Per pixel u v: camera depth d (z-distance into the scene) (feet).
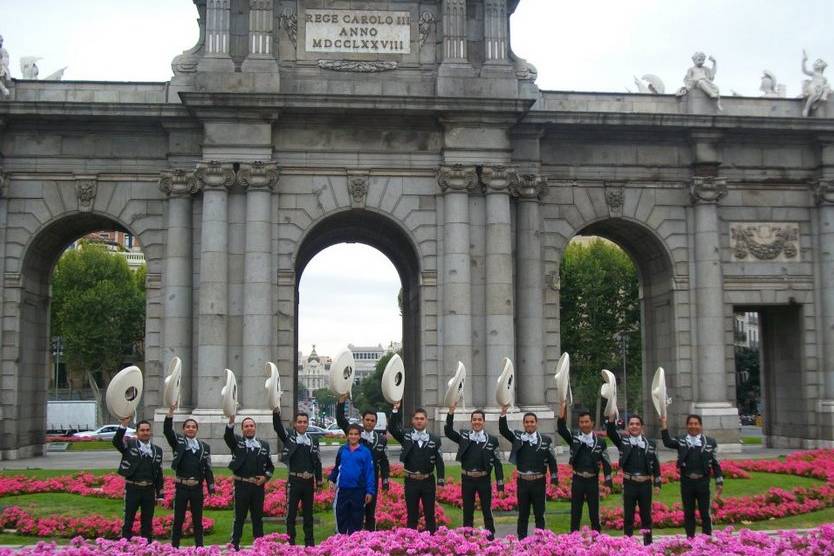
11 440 140.15
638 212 150.61
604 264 280.92
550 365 146.61
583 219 149.38
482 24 144.87
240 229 137.28
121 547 61.16
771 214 154.10
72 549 59.77
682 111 152.76
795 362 156.76
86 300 299.38
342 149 140.46
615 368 288.51
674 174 151.64
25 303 144.97
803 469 113.50
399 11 143.95
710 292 148.87
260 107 135.44
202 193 139.23
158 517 80.79
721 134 150.20
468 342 137.28
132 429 240.53
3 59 141.90
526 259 143.95
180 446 68.44
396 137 141.49
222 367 133.80
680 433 148.87
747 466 117.19
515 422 136.36
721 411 146.20
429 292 140.05
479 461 69.67
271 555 61.36
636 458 68.64
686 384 149.38
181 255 138.92
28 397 147.74
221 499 91.15
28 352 147.13
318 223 139.95
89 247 318.86
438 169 140.67
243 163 136.46
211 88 136.36
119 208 142.20
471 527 67.87
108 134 142.82
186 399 136.98
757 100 155.22
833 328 151.33
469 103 137.90
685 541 64.13
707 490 69.82
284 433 71.51
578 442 69.51
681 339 149.89
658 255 155.02
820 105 153.99
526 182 144.46
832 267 152.15
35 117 139.64
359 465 68.95
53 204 141.90
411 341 160.15
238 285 136.56
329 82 140.46
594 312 277.44
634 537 73.20
